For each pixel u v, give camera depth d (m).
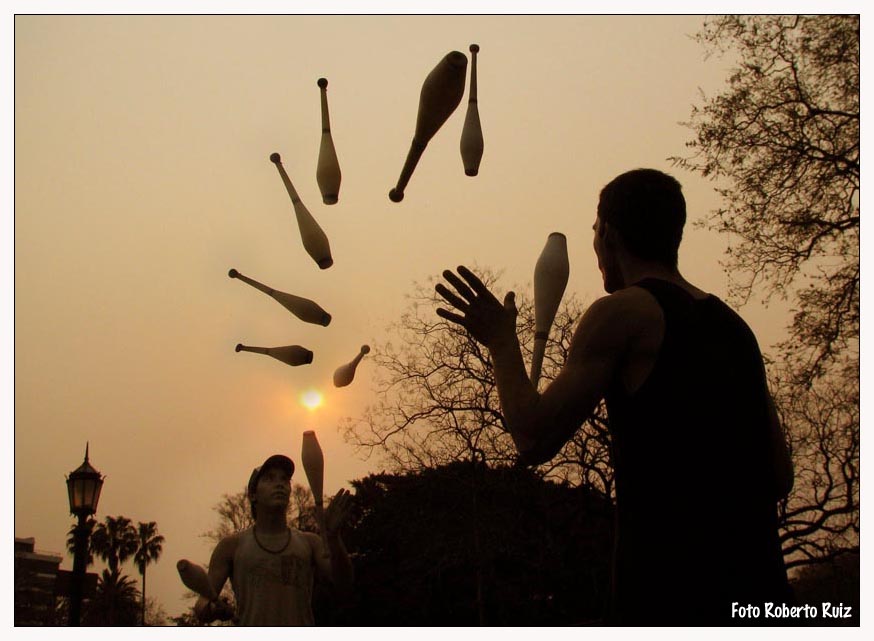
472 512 17.58
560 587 18.75
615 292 2.09
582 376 2.00
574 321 16.75
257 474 4.70
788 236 13.14
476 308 2.04
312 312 2.74
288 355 2.88
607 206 2.26
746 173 13.31
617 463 2.07
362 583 25.12
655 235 2.20
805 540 15.29
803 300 13.32
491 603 20.44
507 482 17.41
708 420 1.98
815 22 12.82
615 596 2.01
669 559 1.93
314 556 4.68
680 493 1.96
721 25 13.23
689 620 1.89
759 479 2.02
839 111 12.82
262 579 4.50
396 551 25.02
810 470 14.98
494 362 2.04
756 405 2.06
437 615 23.31
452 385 17.45
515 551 17.64
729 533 1.94
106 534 37.47
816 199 13.15
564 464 16.48
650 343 2.01
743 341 2.09
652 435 1.99
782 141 13.11
